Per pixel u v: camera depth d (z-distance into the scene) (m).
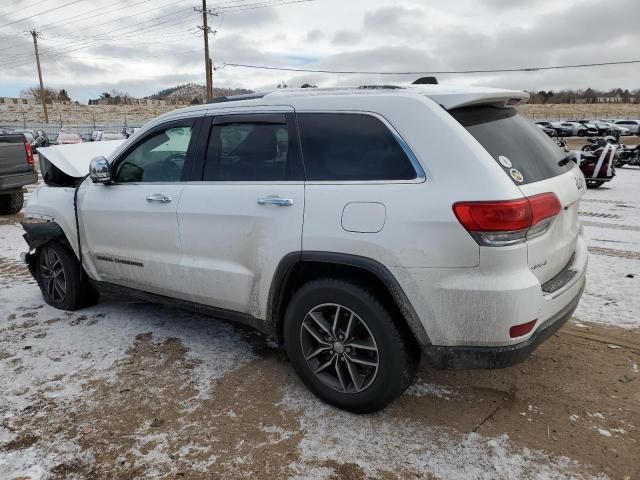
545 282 2.78
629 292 4.85
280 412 3.00
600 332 4.00
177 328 4.21
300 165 2.99
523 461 2.56
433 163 2.58
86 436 2.78
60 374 3.45
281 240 2.96
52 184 4.76
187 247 3.48
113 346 3.88
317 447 2.68
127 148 3.90
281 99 3.15
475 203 2.43
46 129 52.62
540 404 3.06
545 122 48.16
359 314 2.78
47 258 4.66
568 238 3.03
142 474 2.49
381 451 2.65
